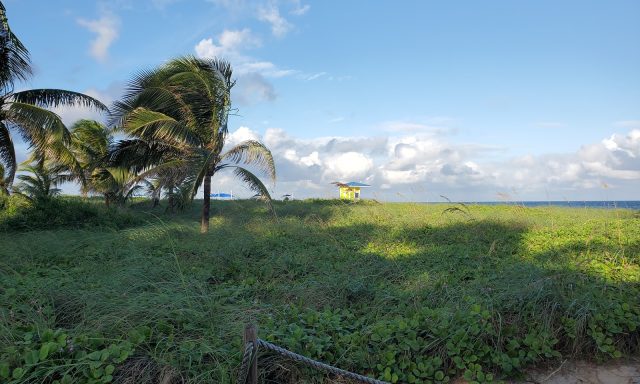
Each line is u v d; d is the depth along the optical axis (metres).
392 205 23.72
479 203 25.97
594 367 4.39
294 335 4.23
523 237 11.05
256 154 14.05
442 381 4.04
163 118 13.54
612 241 9.81
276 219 14.28
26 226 13.53
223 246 9.46
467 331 4.38
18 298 4.89
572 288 5.18
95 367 3.44
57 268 7.39
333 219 16.23
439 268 7.63
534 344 4.34
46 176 22.44
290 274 7.20
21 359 3.48
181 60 14.60
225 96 14.54
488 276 6.72
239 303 5.54
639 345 4.60
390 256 8.90
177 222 15.41
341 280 6.49
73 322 4.61
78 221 14.62
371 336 4.41
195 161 13.51
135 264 6.83
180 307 4.70
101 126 21.98
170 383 3.59
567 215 17.27
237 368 3.72
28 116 13.87
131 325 4.22
